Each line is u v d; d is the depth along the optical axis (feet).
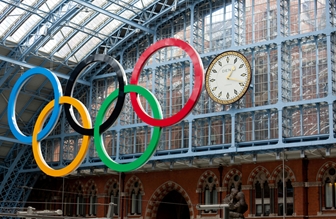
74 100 135.44
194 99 123.65
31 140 140.15
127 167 126.21
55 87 139.03
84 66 137.18
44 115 140.36
